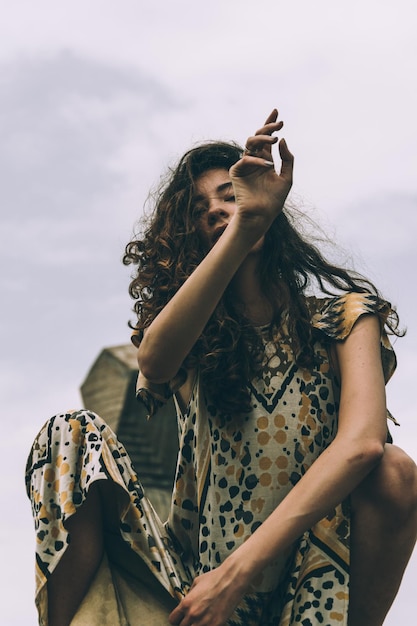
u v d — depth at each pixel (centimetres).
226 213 312
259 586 288
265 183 284
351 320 299
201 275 284
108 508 291
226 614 270
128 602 287
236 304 306
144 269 318
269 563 277
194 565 305
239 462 295
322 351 302
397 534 283
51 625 284
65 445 288
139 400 309
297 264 318
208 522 297
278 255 309
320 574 283
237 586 270
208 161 320
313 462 291
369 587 289
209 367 297
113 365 621
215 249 285
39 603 281
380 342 302
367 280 323
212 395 299
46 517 285
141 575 291
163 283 313
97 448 285
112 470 284
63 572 285
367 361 294
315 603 281
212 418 300
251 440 295
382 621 293
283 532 273
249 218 282
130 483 291
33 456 292
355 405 286
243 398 295
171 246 314
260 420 296
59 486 286
